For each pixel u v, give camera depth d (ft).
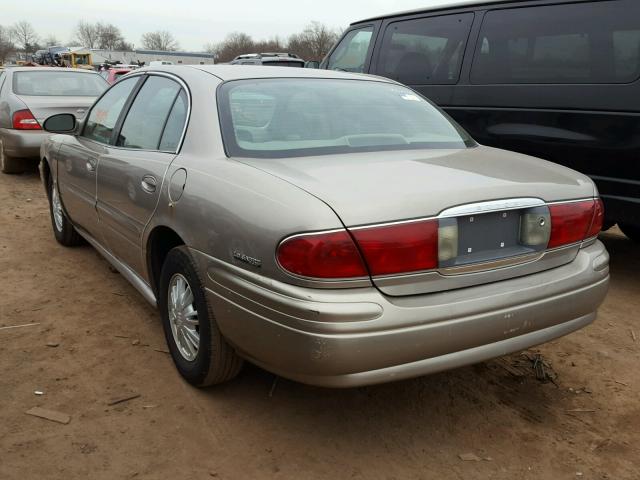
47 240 18.39
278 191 7.77
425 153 9.77
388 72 20.26
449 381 10.57
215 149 9.37
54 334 11.88
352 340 7.18
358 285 7.31
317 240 7.15
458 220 7.84
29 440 8.59
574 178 9.41
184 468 8.14
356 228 7.23
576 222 8.95
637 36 13.85
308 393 10.04
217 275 8.38
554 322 8.75
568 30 15.20
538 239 8.52
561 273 8.84
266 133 9.57
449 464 8.43
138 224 10.78
